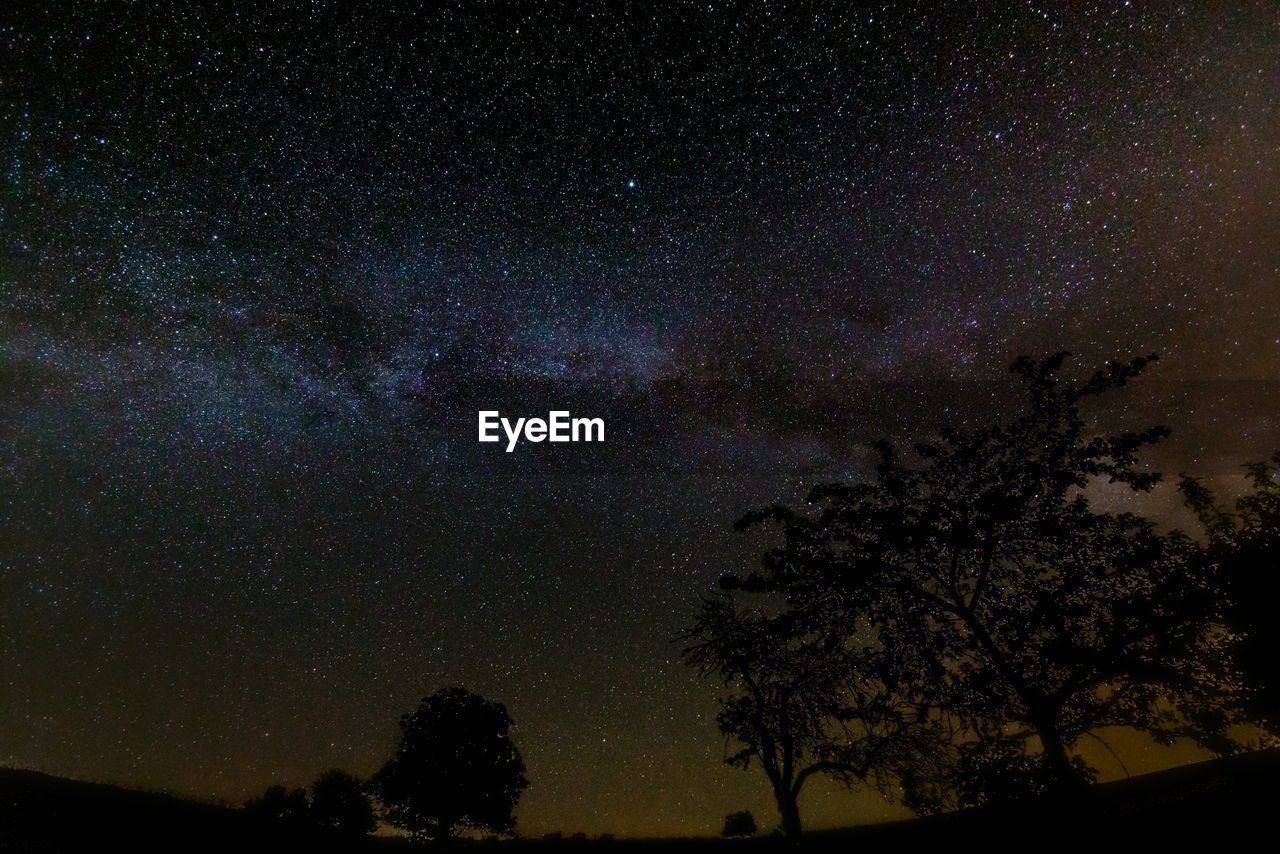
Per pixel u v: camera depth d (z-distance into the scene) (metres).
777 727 12.73
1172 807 9.62
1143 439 10.38
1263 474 10.71
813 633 12.01
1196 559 10.05
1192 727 10.52
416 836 16.98
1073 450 10.80
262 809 16.58
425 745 17.09
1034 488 10.68
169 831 12.98
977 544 10.55
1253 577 9.55
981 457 11.41
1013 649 10.45
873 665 11.16
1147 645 10.03
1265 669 9.34
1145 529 10.46
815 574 11.67
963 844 10.11
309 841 14.27
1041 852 8.72
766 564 12.15
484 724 17.72
